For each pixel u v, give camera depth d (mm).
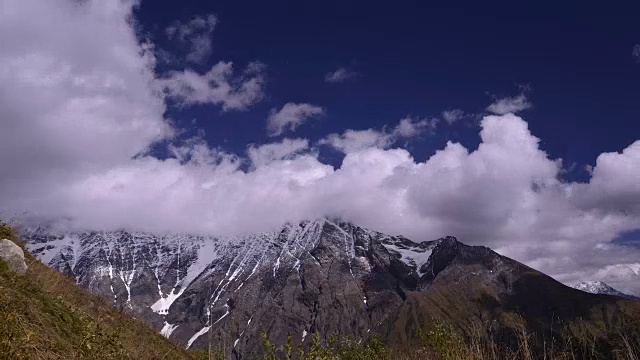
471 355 11547
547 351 9867
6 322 9055
